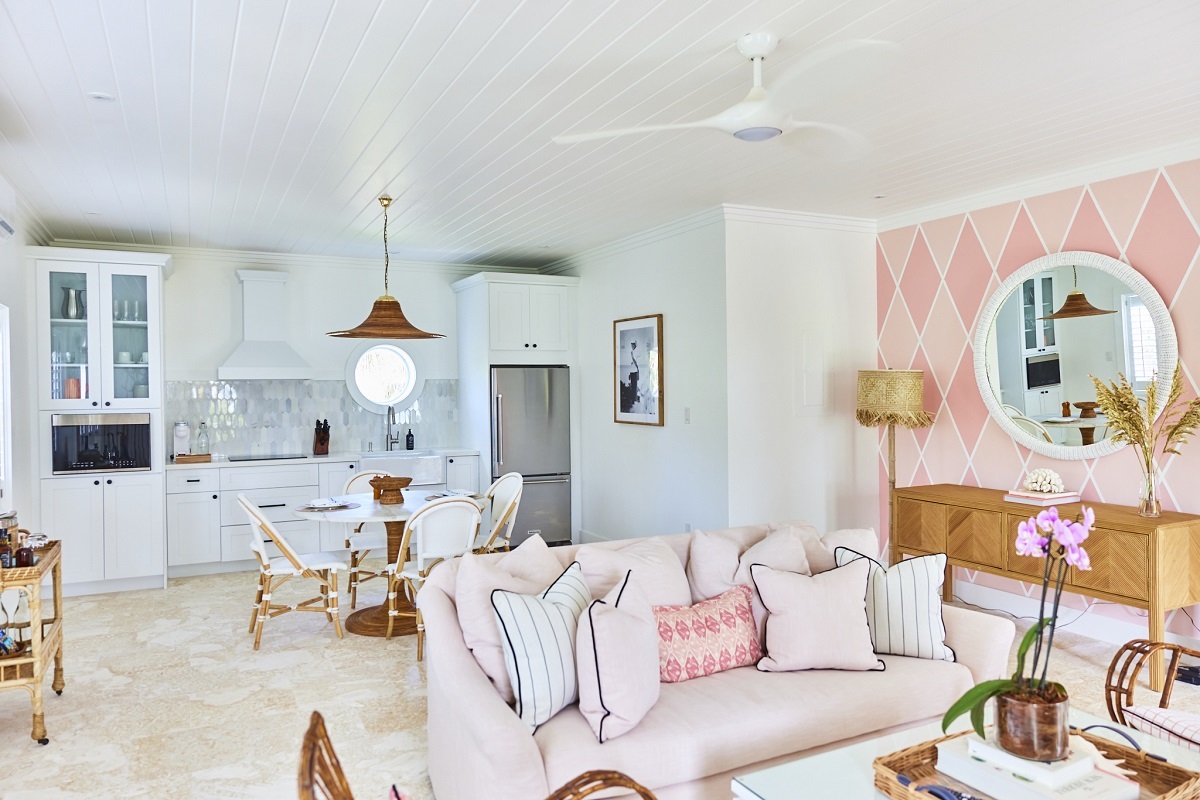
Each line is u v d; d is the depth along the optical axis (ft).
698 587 10.04
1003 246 15.55
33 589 10.14
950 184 15.12
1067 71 9.60
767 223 17.19
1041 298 14.85
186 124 11.25
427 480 21.86
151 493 18.39
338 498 16.42
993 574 13.93
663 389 18.89
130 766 9.58
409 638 14.57
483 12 7.99
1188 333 12.71
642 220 18.19
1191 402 12.24
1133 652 8.34
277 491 20.18
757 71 8.86
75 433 17.80
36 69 9.29
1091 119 11.39
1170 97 10.52
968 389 16.35
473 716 6.93
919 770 6.40
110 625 15.42
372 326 15.61
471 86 9.91
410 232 19.36
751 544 10.61
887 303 18.24
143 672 12.80
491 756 6.59
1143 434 12.42
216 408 21.44
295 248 21.36
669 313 18.63
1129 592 11.87
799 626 9.02
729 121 8.41
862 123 11.43
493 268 24.77
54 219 17.53
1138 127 11.79
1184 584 11.84
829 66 7.09
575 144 12.26
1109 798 5.64
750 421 17.02
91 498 17.83
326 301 22.67
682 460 18.29
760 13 8.05
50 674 12.69
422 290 23.86
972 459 16.31
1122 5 7.93
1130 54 9.11
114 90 9.96
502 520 16.30
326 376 22.57
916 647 9.32
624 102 10.49
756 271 17.06
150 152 12.59
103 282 18.01
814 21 8.24
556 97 10.29
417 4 7.80
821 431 17.89
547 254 22.75
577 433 23.02
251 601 17.19
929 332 17.20
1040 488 13.56
